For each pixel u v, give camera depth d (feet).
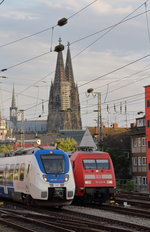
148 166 267.18
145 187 232.53
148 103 271.69
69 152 113.80
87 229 55.77
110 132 353.51
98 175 103.04
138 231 55.83
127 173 301.63
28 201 91.66
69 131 533.55
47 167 88.84
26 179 92.07
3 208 90.12
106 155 106.01
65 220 68.64
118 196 133.90
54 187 87.76
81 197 103.71
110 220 68.28
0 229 60.13
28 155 94.48
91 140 390.01
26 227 61.16
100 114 168.04
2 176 111.14
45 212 81.41
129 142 327.47
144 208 93.15
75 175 104.17
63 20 79.51
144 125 297.33
